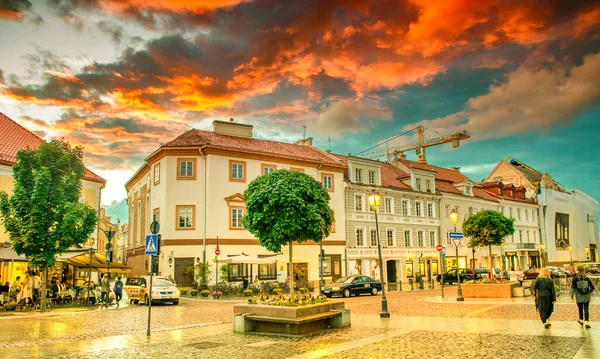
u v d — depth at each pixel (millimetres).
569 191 80562
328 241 42969
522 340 11812
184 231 37062
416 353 10484
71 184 23781
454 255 55094
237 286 35156
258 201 17156
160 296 26078
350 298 30844
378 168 49094
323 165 43781
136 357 10766
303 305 14758
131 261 50125
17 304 23312
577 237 76875
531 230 69375
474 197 59469
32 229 21938
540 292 13953
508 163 76125
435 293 33000
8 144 30578
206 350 11562
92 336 14414
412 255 49812
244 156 39688
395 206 49531
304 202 16969
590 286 14094
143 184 45938
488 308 20578
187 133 41031
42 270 22984
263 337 13586
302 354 10695
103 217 78125
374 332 14008
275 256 39000
